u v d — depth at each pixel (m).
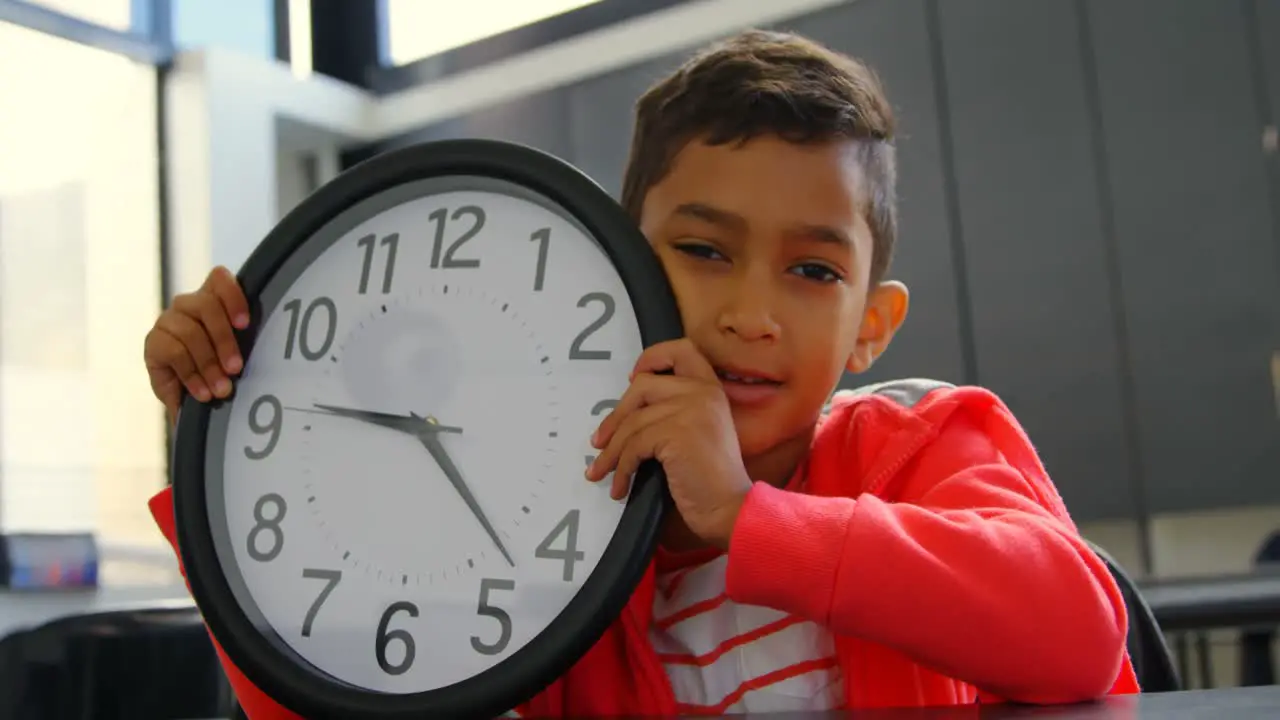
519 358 0.52
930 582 0.48
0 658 0.87
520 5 3.00
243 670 0.49
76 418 2.58
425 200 0.55
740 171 0.60
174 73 2.82
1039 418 2.52
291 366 0.54
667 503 0.48
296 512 0.52
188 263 2.76
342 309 0.55
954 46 2.60
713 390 0.50
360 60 3.21
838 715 0.42
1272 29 2.35
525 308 0.52
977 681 0.49
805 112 0.61
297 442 0.53
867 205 0.64
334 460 0.52
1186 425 2.41
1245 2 2.38
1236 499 2.36
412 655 0.48
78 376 2.59
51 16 2.55
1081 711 0.39
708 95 0.62
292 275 0.56
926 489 0.60
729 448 0.50
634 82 2.79
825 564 0.48
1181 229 2.42
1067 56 2.52
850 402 0.70
